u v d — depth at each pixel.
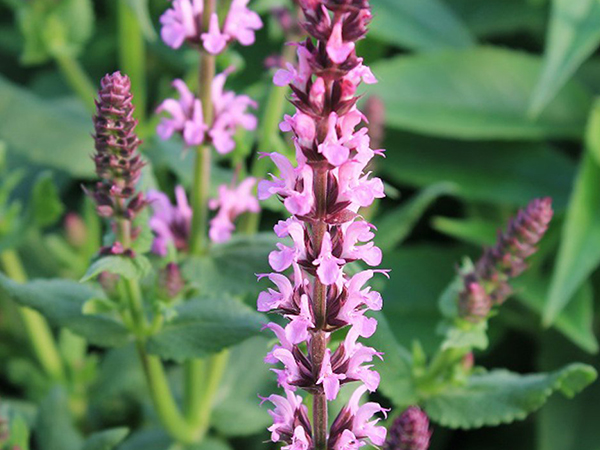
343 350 0.34
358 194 0.32
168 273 0.41
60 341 0.55
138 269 0.39
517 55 0.67
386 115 0.63
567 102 0.65
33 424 0.52
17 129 0.58
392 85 0.65
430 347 0.56
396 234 0.51
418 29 0.68
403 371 0.43
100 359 0.60
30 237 0.60
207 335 0.42
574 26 0.57
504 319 0.60
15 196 0.63
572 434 0.55
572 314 0.56
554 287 0.54
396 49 0.74
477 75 0.66
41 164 0.65
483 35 0.73
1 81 0.60
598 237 0.55
